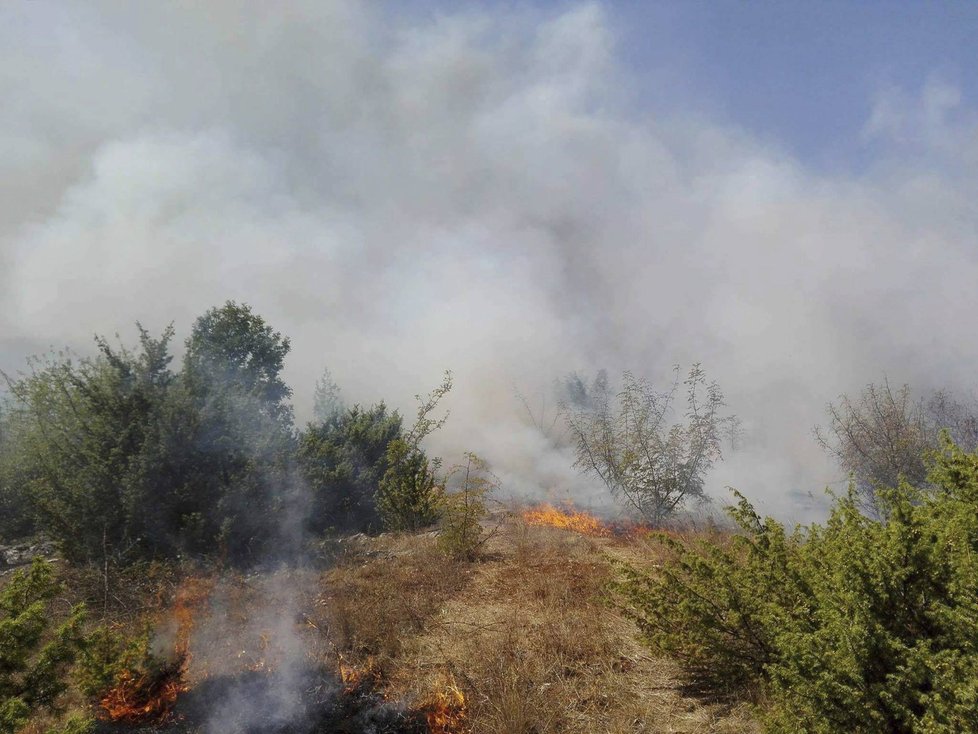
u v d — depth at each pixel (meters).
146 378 8.01
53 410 7.94
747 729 3.43
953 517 3.10
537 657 4.30
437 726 3.69
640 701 3.82
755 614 3.69
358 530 8.95
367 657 4.45
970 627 2.61
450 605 5.32
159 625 4.93
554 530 8.05
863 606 2.94
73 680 3.89
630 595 4.35
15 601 3.28
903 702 2.71
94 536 6.56
